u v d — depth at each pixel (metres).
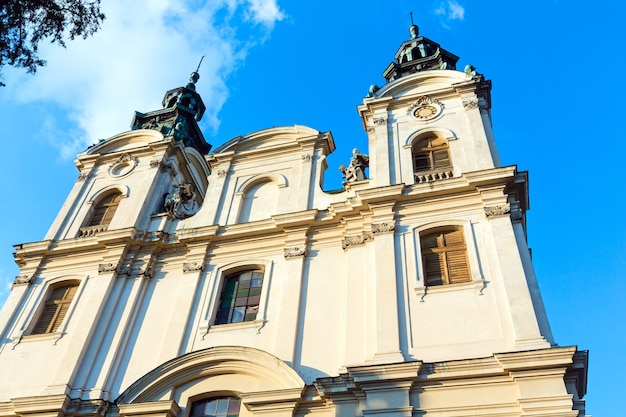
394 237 18.34
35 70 14.38
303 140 23.92
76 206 25.08
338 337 16.73
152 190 24.53
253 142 25.20
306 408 15.17
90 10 14.98
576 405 13.07
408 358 15.06
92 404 16.66
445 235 18.31
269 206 22.33
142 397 16.61
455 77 24.02
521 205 18.91
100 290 20.27
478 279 16.33
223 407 16.25
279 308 18.05
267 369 16.12
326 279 18.58
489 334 15.00
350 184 21.36
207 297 19.39
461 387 13.99
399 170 20.95
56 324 20.23
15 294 21.39
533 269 16.31
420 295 16.48
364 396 14.52
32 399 16.97
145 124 31.38
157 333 18.80
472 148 20.77
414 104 23.55
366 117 24.20
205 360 16.83
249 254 20.50
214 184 23.88
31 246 22.78
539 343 14.19
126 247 21.61
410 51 29.34
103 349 18.56
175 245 21.55
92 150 27.50
